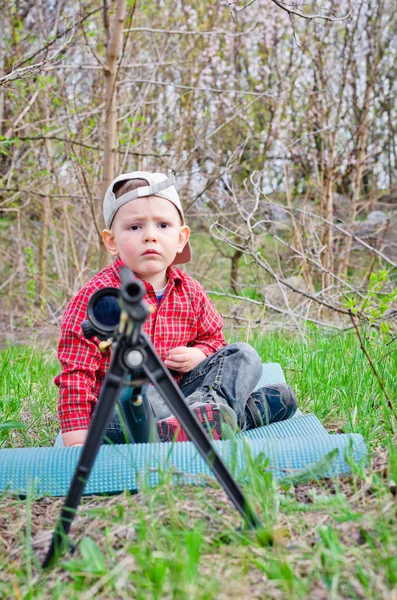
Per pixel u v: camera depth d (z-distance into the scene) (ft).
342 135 25.34
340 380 9.84
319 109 22.68
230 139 25.32
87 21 18.52
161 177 8.17
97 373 7.81
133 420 6.30
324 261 20.85
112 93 15.20
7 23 19.94
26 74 13.30
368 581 4.46
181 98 21.27
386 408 7.93
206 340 8.64
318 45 21.86
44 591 4.68
